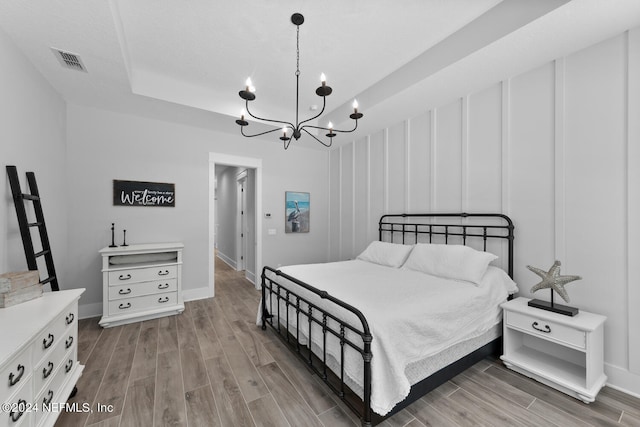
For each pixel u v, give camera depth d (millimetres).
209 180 3848
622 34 1795
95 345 2432
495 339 2195
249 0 1811
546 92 2166
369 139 3973
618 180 1821
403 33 2158
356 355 1535
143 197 3387
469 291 2014
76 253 3033
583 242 1976
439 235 2996
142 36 2186
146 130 3410
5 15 1637
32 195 1971
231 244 6449
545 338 1853
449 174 2893
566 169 2057
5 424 976
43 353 1256
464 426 1512
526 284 2299
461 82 2463
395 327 1510
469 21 2035
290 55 2453
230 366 2109
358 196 4199
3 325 1179
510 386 1872
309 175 4789
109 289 2838
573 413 1608
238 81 2928
